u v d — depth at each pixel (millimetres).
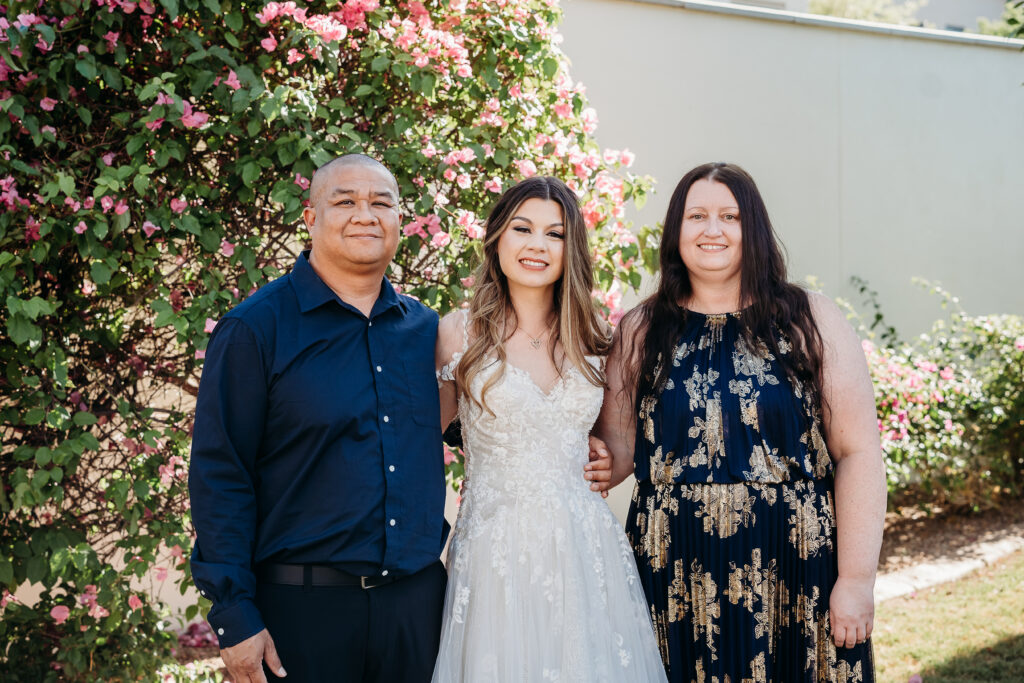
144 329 3404
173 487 3219
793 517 2303
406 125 3154
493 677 2180
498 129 3367
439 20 3307
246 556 2053
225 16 3012
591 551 2312
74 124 3137
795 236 5871
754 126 5656
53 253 3004
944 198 6348
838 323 2367
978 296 6484
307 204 3010
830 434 2359
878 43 6086
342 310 2215
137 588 4164
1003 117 6520
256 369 2098
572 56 5098
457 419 2549
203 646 4188
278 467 2121
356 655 2111
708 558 2314
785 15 5680
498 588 2252
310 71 3312
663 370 2389
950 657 4027
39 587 3871
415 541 2152
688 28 5418
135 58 3166
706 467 2316
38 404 2982
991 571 5098
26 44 2732
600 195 3561
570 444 2396
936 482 5883
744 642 2293
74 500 3354
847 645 2258
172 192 3131
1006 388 5852
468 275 3250
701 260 2391
